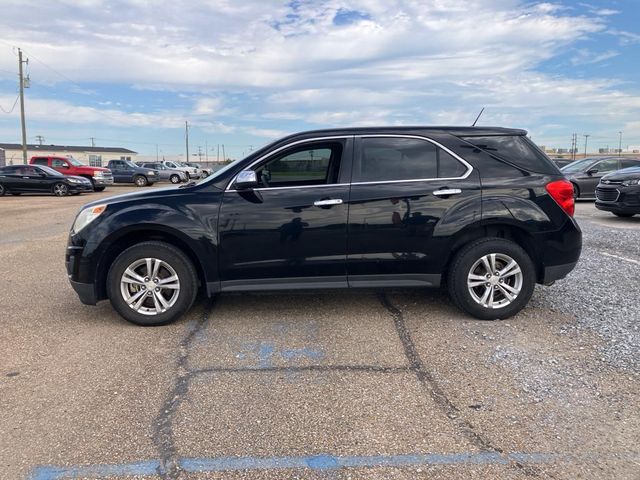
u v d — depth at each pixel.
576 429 2.93
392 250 4.60
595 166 17.70
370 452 2.74
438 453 2.72
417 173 4.64
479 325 4.62
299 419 3.07
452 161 4.66
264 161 4.64
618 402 3.21
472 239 4.71
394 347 4.14
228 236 4.53
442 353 4.01
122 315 4.67
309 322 4.77
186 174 38.84
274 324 4.73
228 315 5.00
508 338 4.29
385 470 2.58
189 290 4.65
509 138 4.76
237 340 4.34
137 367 3.82
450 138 4.70
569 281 6.08
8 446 2.82
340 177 4.61
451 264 4.68
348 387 3.47
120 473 2.58
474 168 4.64
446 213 4.56
